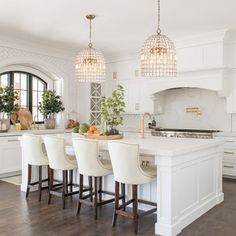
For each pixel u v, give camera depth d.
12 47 5.99
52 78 7.26
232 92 5.77
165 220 3.05
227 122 6.11
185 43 5.85
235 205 4.01
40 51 6.50
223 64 5.46
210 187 3.93
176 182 3.12
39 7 4.13
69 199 4.27
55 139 3.81
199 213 3.60
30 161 4.26
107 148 3.42
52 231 3.12
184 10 4.24
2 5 4.05
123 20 4.70
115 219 3.28
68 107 7.26
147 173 3.16
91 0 3.88
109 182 4.10
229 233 3.09
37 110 7.07
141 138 4.23
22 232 3.09
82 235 3.03
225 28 5.17
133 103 7.19
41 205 3.98
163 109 7.12
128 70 7.29
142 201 3.56
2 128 5.80
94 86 7.53
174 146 3.28
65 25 4.97
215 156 4.05
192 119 6.63
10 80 6.51
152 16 4.50
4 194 4.51
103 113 4.05
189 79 6.04
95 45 6.40
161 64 3.63
